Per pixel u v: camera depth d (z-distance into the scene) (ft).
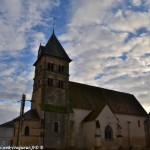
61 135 161.79
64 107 173.99
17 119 154.10
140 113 216.54
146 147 201.57
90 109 182.91
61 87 180.65
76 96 187.52
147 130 209.67
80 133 170.71
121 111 202.39
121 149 165.37
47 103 167.53
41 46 192.95
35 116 162.40
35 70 196.95
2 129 269.44
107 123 167.63
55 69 182.60
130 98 235.61
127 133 196.24
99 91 215.10
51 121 161.89
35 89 186.09
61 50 193.77
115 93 228.22
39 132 153.48
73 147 158.81
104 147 160.15
